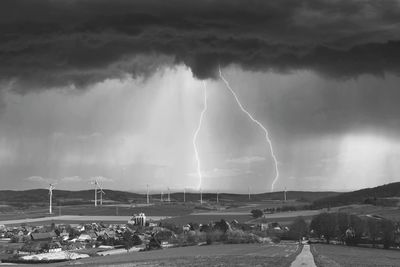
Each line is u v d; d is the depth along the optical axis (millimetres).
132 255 153125
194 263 103188
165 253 152750
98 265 112625
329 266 92188
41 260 166750
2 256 184250
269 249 156375
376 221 193500
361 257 124375
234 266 91500
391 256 132125
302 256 121000
